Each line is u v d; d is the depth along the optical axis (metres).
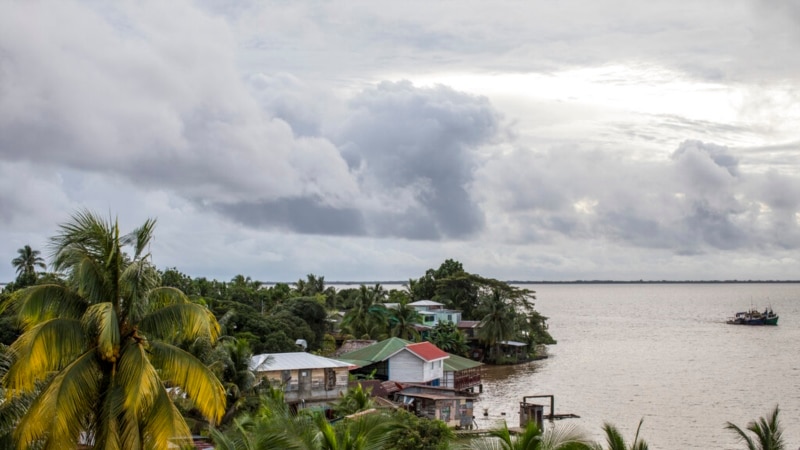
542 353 129.00
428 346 88.50
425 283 165.50
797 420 68.81
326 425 20.83
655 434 62.44
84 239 20.95
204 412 21.02
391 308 118.00
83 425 20.31
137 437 19.77
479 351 122.94
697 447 57.50
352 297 154.62
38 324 19.56
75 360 19.95
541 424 62.81
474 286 151.50
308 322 104.06
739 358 122.00
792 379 96.25
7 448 21.16
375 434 21.88
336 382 65.44
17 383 19.06
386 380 83.19
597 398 82.00
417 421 38.81
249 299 119.38
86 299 20.75
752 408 75.00
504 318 118.88
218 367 47.59
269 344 81.06
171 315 20.92
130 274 20.17
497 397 85.00
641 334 176.25
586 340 159.25
